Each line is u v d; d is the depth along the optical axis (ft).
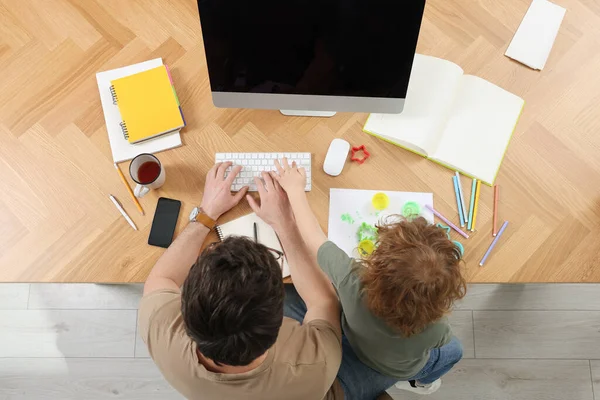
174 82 4.20
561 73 4.24
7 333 5.98
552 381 5.87
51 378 5.87
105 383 5.87
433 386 5.50
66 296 6.10
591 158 4.04
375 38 3.29
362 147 4.04
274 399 3.17
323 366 3.30
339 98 3.76
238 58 3.47
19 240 3.81
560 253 3.82
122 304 6.09
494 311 6.05
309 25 3.23
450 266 2.95
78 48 4.25
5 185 3.93
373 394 4.33
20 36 4.27
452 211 3.92
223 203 3.80
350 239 3.84
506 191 3.96
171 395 5.85
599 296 6.07
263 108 3.89
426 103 4.07
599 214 3.91
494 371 5.90
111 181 3.96
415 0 3.05
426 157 4.04
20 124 4.07
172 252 3.69
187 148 4.05
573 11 4.39
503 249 3.83
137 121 4.00
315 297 3.68
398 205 3.92
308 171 3.97
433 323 3.27
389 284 2.90
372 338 3.43
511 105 4.13
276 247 3.82
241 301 2.49
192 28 4.33
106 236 3.83
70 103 4.13
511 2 4.40
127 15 4.33
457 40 4.31
